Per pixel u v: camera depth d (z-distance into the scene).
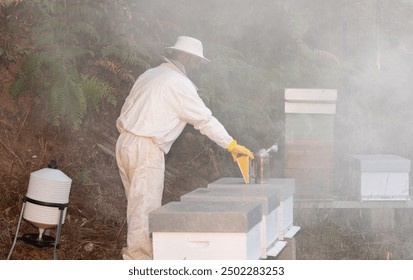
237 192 4.58
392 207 6.31
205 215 3.72
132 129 5.14
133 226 5.14
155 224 3.76
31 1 7.06
